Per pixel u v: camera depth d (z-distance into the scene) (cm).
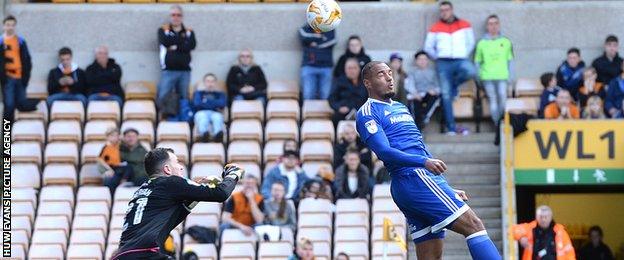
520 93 5103
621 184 4850
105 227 4491
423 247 2478
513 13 5297
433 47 5038
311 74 5056
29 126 4906
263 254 4297
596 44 5312
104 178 4619
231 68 5084
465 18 5275
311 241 4228
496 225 4666
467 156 4828
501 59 5009
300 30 5119
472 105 5034
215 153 4800
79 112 4975
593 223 5244
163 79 5062
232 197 4397
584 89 4928
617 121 4791
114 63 5059
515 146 4797
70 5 5306
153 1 5344
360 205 4450
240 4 5325
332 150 4797
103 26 5303
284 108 5006
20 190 4616
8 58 4922
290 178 4512
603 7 5312
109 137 4650
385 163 2486
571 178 4781
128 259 2319
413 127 2473
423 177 2425
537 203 5238
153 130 4900
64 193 4609
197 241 4369
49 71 5197
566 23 5306
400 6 5291
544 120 4794
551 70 5303
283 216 4384
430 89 4962
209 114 4897
